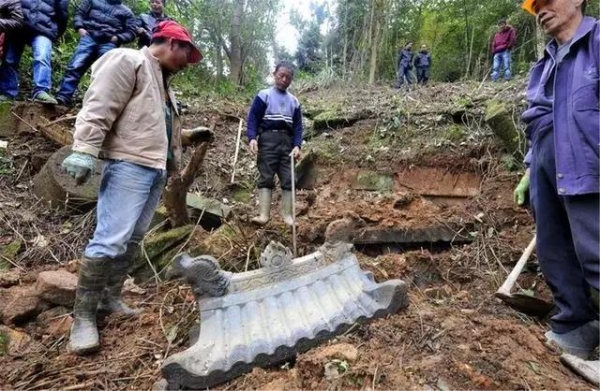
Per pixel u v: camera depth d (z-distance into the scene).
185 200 3.52
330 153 5.03
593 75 2.16
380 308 2.39
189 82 9.23
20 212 3.88
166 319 2.79
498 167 4.32
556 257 2.49
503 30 9.80
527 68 10.58
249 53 13.70
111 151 2.49
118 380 2.30
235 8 12.46
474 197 4.23
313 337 2.23
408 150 4.77
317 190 4.73
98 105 2.31
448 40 16.45
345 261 2.70
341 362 2.04
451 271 3.50
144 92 2.49
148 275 3.36
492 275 3.42
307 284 2.53
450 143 4.65
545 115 2.42
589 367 2.12
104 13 5.11
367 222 3.88
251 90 11.66
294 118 3.81
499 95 5.15
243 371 2.13
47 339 2.68
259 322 2.33
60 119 4.47
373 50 13.38
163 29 2.61
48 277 2.94
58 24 5.18
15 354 2.54
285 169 3.74
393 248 3.81
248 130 3.69
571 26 2.28
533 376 2.01
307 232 3.71
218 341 2.21
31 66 5.93
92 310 2.58
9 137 4.61
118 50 2.45
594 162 2.13
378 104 6.01
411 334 2.26
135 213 2.51
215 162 5.11
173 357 2.06
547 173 2.43
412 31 17.45
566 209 2.29
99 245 2.48
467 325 2.40
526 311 2.93
